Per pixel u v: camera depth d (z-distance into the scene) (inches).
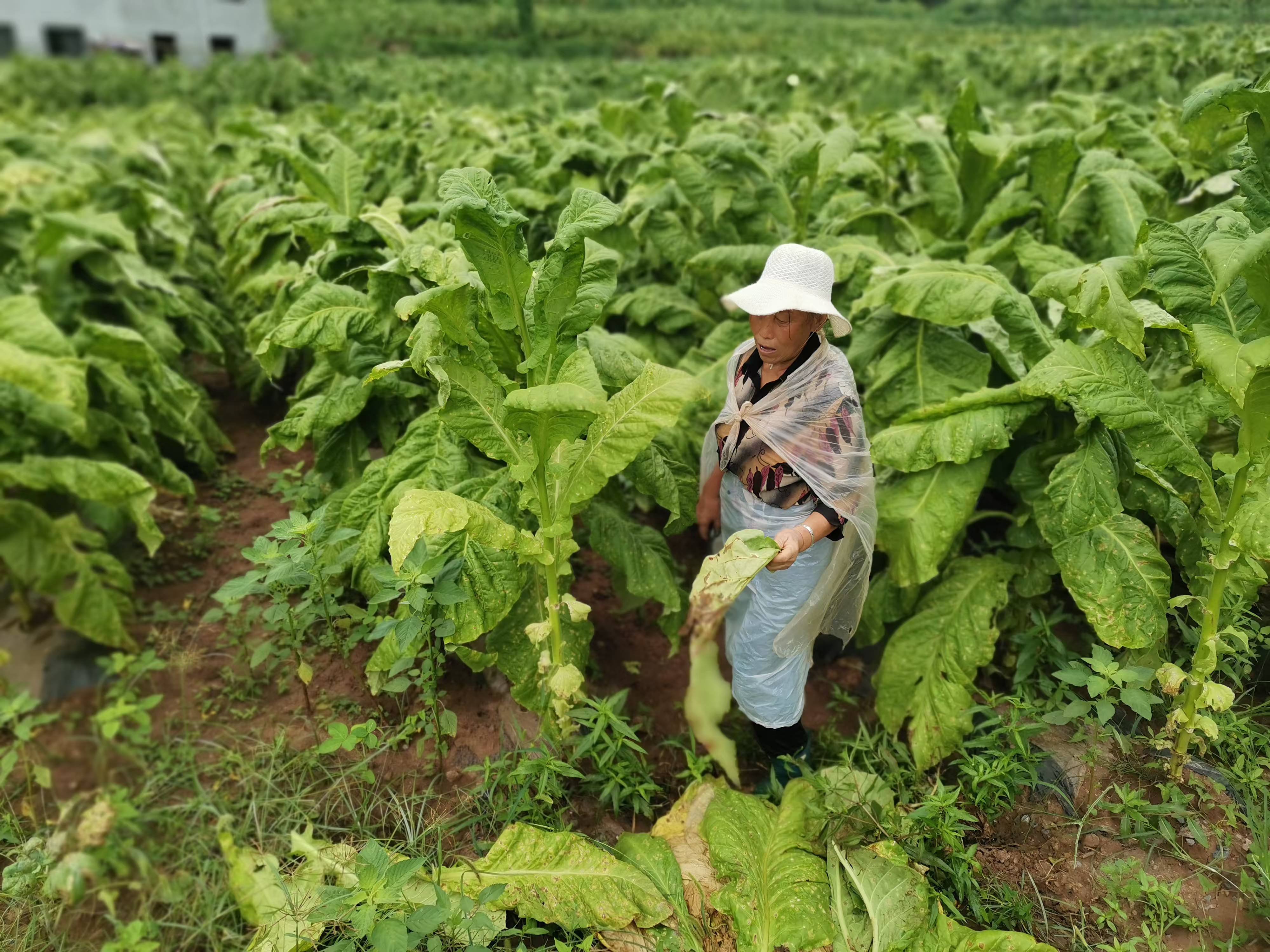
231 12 983.0
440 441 119.3
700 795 108.1
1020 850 103.1
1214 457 92.0
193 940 85.4
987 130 177.0
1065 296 100.4
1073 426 117.4
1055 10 758.5
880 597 130.1
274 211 154.6
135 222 203.6
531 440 92.0
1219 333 89.7
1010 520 139.4
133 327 153.0
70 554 100.7
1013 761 106.6
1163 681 96.8
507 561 107.0
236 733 112.7
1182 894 95.6
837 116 327.0
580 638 114.4
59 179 205.5
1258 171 91.3
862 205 182.4
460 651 107.7
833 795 105.8
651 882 94.7
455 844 102.7
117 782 90.5
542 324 89.7
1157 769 106.0
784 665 106.7
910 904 91.7
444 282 103.2
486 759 105.7
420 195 228.2
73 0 818.8
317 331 119.3
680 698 129.5
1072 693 109.4
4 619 96.3
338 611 117.8
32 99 563.5
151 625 126.2
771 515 106.0
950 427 114.7
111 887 84.3
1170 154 179.3
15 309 102.6
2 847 98.0
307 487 145.3
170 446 171.5
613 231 164.9
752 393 105.3
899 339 135.3
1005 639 128.6
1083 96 239.9
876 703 123.5
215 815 94.2
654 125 272.1
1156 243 98.6
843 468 98.7
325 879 92.0
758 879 95.2
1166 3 391.2
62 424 105.9
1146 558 108.7
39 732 91.3
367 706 119.3
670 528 118.2
